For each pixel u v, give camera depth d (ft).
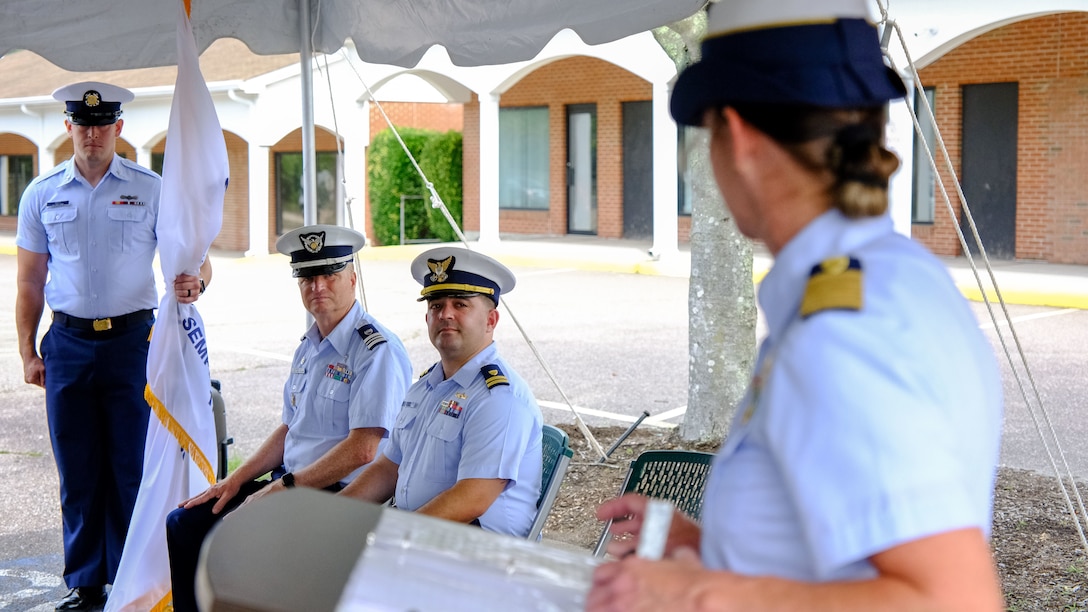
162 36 17.37
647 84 67.92
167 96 64.34
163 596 13.56
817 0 4.02
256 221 66.44
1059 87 52.19
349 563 5.60
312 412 13.01
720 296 22.11
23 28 16.60
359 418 12.50
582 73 70.95
